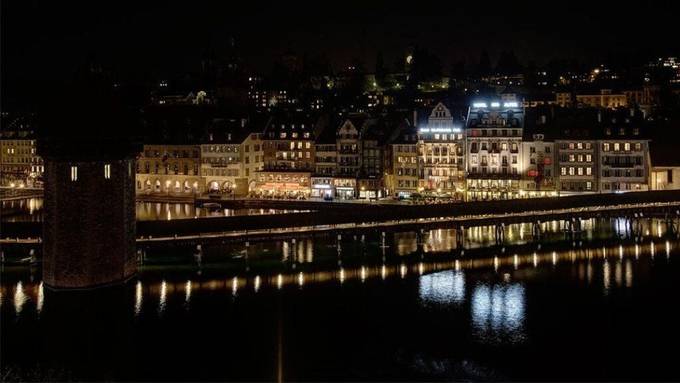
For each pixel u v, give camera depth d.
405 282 103.81
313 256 121.81
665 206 136.75
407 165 182.62
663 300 92.81
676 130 166.38
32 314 89.25
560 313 88.38
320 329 83.75
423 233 131.25
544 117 172.75
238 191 198.88
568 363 73.00
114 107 100.94
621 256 117.94
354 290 99.81
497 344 78.56
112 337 81.62
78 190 96.12
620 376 69.88
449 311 89.88
